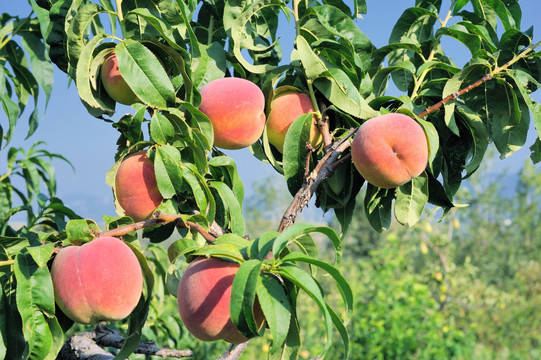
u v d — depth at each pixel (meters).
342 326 1.52
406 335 8.23
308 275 1.46
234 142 2.22
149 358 3.32
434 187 2.38
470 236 19.45
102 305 1.61
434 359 8.19
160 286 3.32
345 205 2.45
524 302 12.80
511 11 2.62
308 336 8.98
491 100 2.41
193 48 2.10
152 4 2.16
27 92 3.28
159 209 1.93
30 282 1.58
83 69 1.98
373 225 2.47
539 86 2.23
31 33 2.93
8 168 3.62
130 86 1.92
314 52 2.31
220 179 2.19
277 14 2.52
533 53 2.34
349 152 2.34
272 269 1.49
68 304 1.61
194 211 2.02
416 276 10.76
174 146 2.01
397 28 2.65
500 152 2.36
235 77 2.31
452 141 2.42
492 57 2.24
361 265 10.24
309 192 2.03
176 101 2.00
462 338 9.02
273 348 1.38
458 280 11.05
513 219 19.50
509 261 18.72
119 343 2.45
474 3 2.58
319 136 2.31
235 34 2.28
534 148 2.47
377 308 8.65
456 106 2.31
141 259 1.80
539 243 18.83
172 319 3.69
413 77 2.47
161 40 2.16
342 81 2.16
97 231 1.73
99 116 2.07
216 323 1.61
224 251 1.60
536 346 12.97
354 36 2.35
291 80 2.41
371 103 2.33
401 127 2.04
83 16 2.02
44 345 1.58
